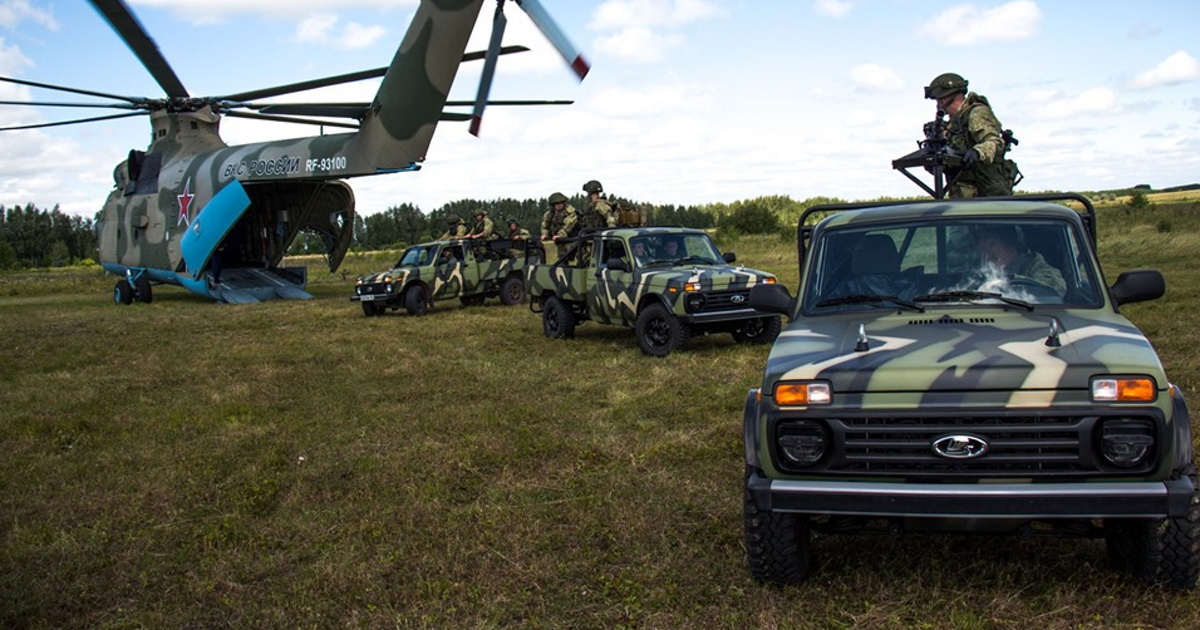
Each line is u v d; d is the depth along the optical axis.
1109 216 42.44
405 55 18.58
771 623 3.80
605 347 12.60
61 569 4.92
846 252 4.85
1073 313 4.25
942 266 4.66
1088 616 3.72
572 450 6.91
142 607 4.45
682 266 12.09
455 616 4.14
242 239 27.41
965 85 6.09
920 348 3.88
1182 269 18.97
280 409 9.26
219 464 7.02
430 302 18.97
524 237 20.81
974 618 3.74
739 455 6.57
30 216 110.19
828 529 4.01
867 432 3.68
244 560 4.98
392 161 19.42
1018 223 4.68
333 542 5.22
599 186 15.05
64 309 24.92
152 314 21.56
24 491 6.52
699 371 10.10
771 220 56.28
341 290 29.05
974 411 3.56
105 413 9.30
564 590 4.36
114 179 27.28
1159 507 3.38
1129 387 3.47
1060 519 3.57
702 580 4.36
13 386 11.33
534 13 11.30
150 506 6.05
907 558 4.43
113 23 16.92
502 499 5.84
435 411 8.68
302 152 21.11
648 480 6.06
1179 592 3.79
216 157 23.64
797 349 4.14
